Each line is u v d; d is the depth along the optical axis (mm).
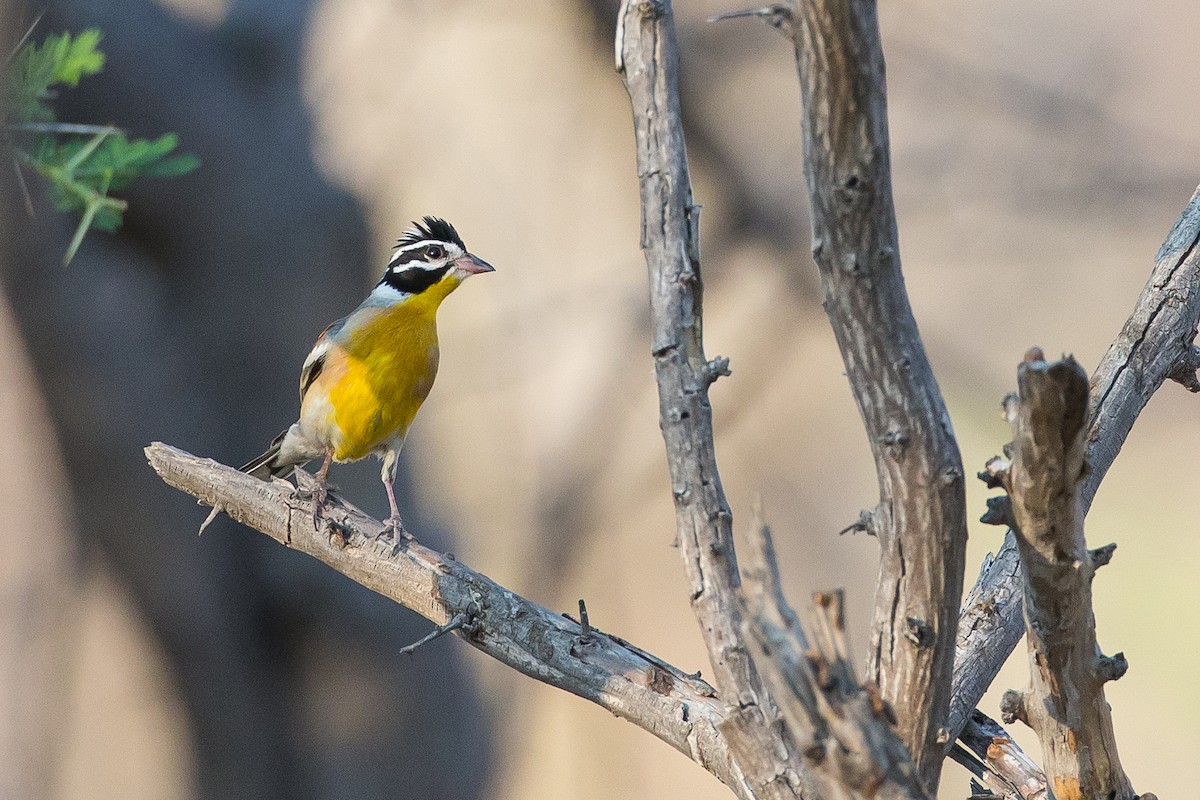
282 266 13148
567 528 18297
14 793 15047
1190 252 5484
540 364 19766
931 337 18891
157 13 13102
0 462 14828
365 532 5902
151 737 14836
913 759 4312
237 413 12953
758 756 4344
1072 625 4074
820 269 3834
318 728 13414
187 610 12883
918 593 4109
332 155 14516
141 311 12594
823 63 3551
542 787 19438
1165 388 20703
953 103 18625
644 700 5051
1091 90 20031
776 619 3666
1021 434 3730
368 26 16484
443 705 14031
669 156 4523
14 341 12250
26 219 11367
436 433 18922
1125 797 4438
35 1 10102
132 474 12453
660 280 4547
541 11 18250
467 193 19703
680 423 4508
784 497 21953
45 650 15273
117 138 5086
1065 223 18734
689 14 16781
